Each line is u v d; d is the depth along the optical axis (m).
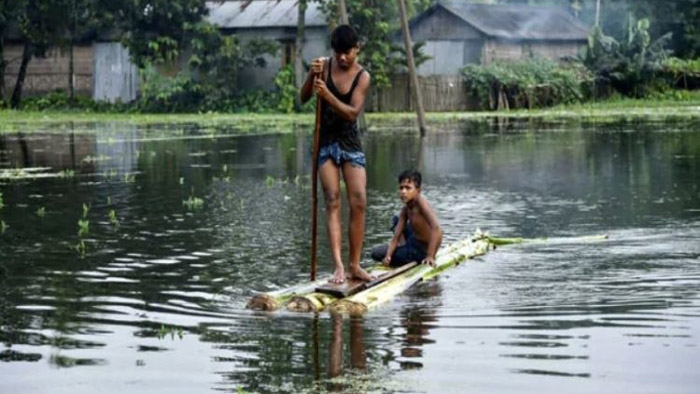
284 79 54.56
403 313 9.45
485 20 58.72
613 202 17.34
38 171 23.23
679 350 8.05
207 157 27.12
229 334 8.66
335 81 10.59
